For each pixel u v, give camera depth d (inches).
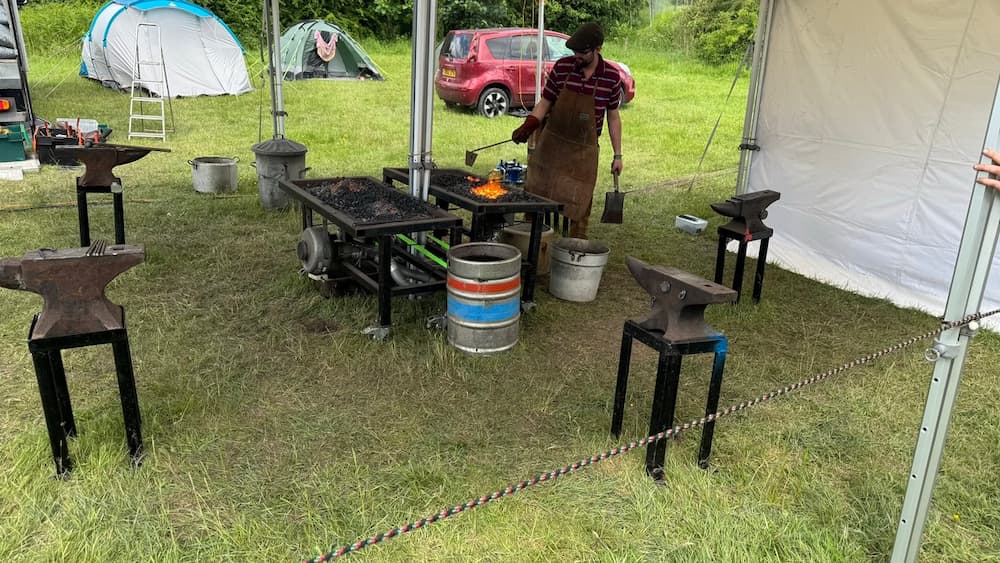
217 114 469.1
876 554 96.2
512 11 732.0
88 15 690.8
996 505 107.7
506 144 417.1
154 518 96.5
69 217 235.5
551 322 171.9
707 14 836.6
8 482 100.8
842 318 182.9
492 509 101.3
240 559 90.4
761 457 117.6
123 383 101.3
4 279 92.4
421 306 172.9
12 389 127.5
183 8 510.0
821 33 213.2
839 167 213.8
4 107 306.7
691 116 544.4
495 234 179.8
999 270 178.4
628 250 235.6
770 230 183.0
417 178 173.9
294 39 634.8
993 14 171.0
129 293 174.1
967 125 179.9
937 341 79.4
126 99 503.5
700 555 94.4
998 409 136.4
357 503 101.6
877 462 118.0
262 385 134.1
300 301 174.2
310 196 166.6
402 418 125.6
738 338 167.6
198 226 232.5
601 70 192.9
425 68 164.9
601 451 117.3
